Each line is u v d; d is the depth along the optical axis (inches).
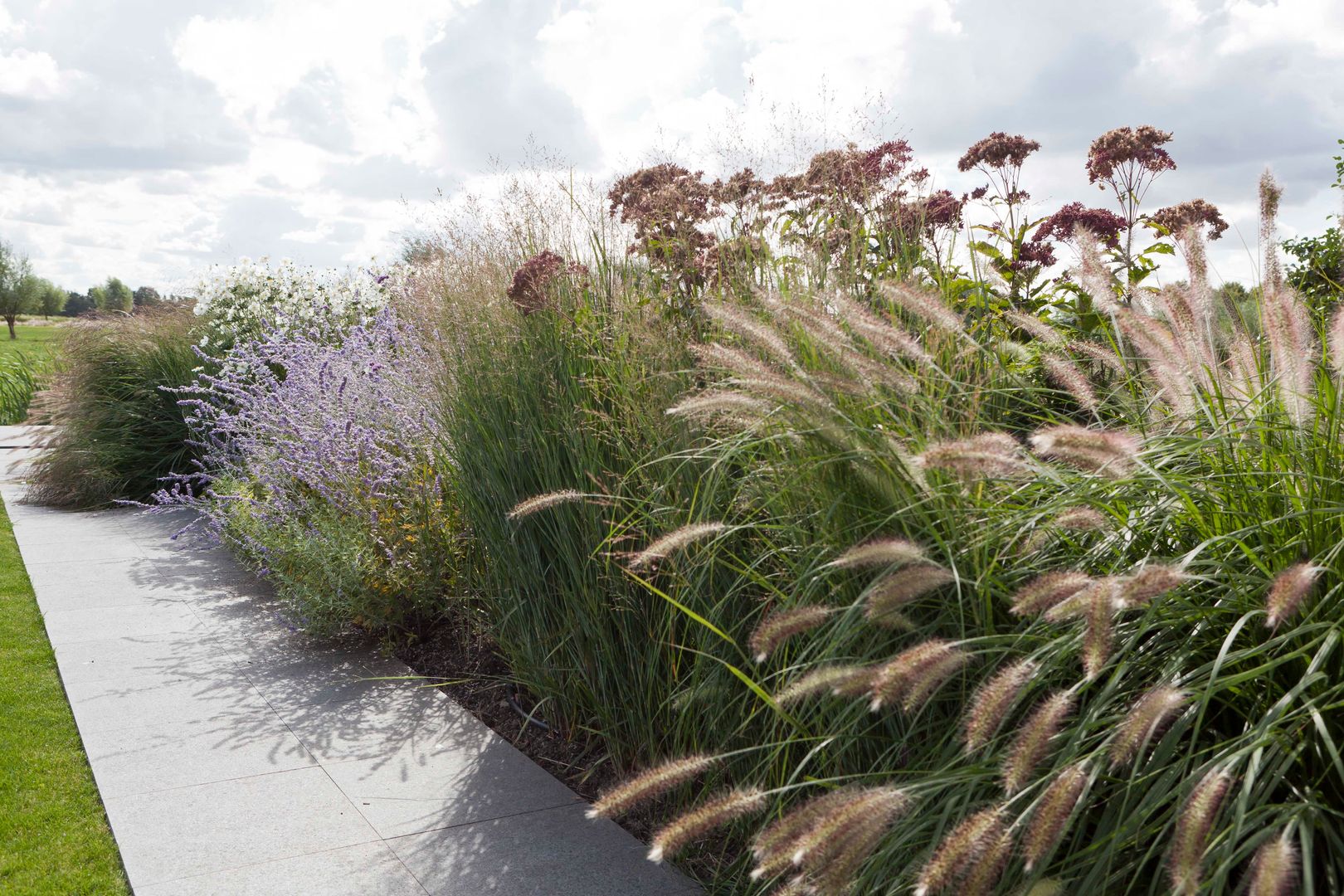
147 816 133.6
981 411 107.9
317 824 131.2
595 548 138.6
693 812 76.7
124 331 416.5
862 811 65.4
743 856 112.3
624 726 142.2
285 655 202.8
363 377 249.1
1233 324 104.3
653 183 167.6
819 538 100.1
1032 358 123.0
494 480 158.6
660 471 131.3
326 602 202.4
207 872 119.0
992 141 180.7
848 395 97.7
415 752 154.6
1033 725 62.9
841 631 89.1
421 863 121.0
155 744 158.1
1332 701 72.8
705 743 121.5
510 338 161.9
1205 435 93.4
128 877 118.4
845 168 142.8
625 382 139.3
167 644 209.9
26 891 116.5
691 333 142.1
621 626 137.6
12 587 255.6
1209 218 174.6
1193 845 56.3
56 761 152.9
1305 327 89.6
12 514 354.9
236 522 271.7
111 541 309.7
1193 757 75.1
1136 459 78.1
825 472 96.7
